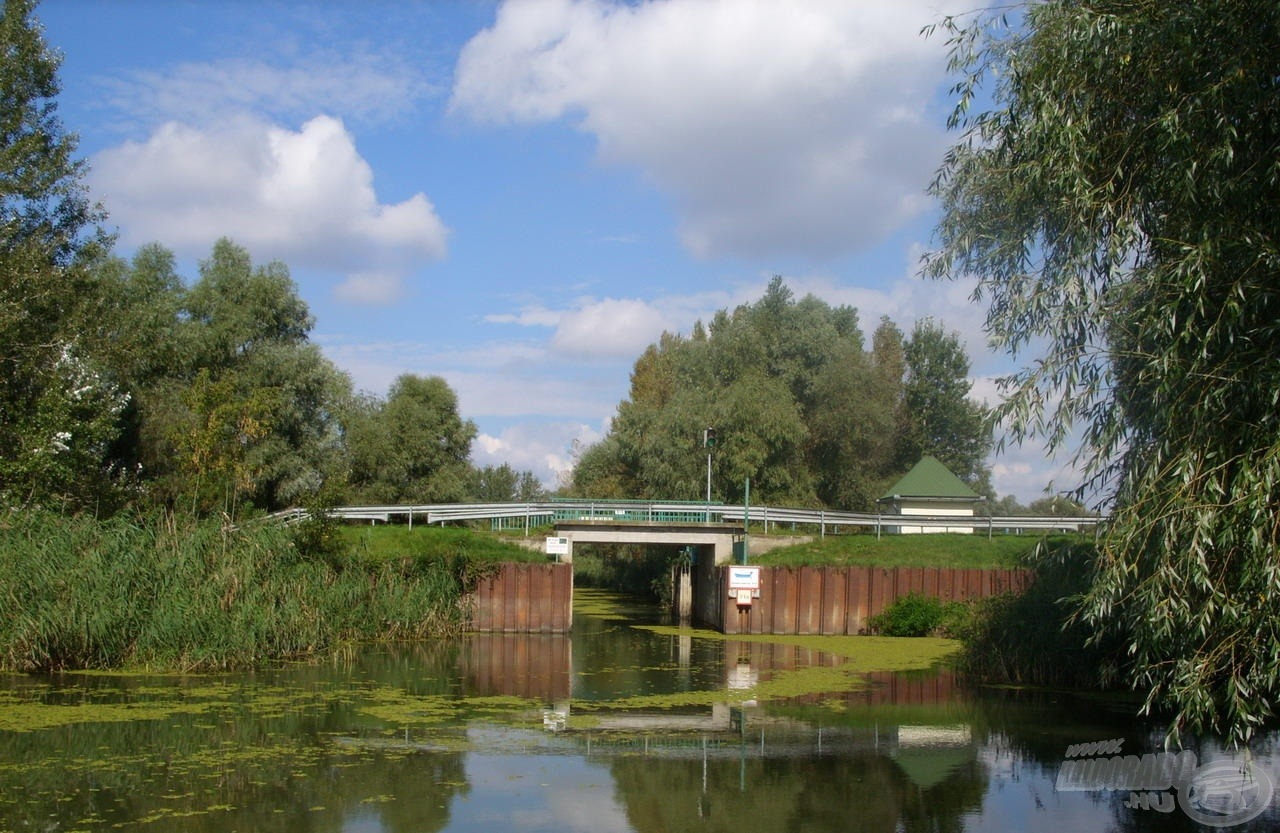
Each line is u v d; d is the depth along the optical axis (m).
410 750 15.63
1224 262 10.73
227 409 33.28
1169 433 10.84
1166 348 10.95
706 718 19.02
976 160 14.39
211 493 31.70
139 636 22.78
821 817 12.31
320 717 18.20
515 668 26.12
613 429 71.00
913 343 77.88
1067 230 12.42
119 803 12.36
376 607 32.47
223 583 24.47
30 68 35.34
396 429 61.38
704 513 43.78
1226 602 10.27
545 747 16.06
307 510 33.81
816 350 63.03
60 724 17.05
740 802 12.91
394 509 41.31
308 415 49.88
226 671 23.50
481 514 41.84
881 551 39.72
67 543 22.97
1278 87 10.66
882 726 18.27
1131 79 12.04
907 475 49.81
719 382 62.34
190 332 47.06
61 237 36.16
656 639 35.25
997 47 13.98
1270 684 10.21
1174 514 10.33
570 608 37.28
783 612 37.41
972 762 15.33
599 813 12.29
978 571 36.91
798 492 54.19
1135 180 12.23
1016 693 22.47
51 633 21.81
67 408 31.09
